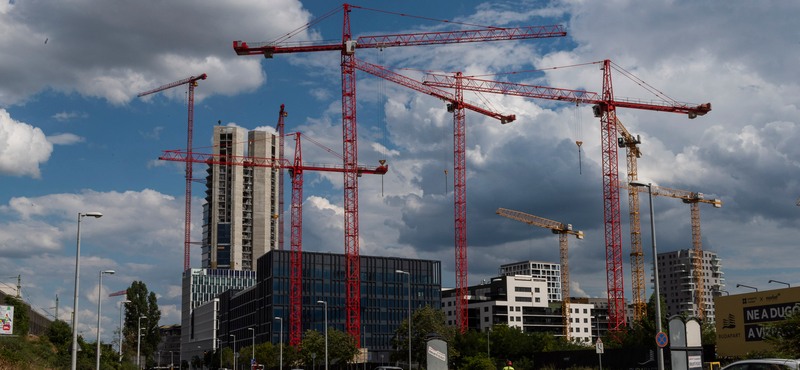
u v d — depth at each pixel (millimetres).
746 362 30922
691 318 39469
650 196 42094
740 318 70125
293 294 173250
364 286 181250
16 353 64500
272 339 169625
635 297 196000
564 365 87750
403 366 166625
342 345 132250
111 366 104375
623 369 77250
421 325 123562
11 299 98062
